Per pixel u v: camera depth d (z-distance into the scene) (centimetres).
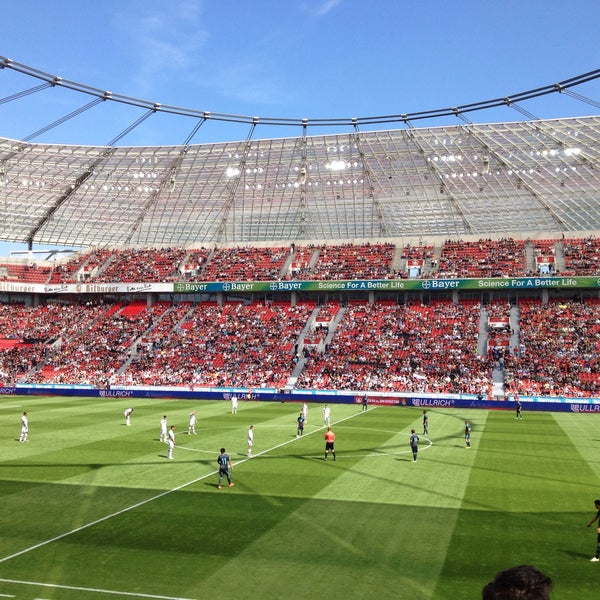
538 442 3997
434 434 4372
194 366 7806
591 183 8025
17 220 9719
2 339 8888
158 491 2617
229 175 8806
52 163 8381
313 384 7106
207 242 10488
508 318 7906
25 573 1695
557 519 2211
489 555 1833
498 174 8156
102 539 1986
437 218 9462
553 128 7025
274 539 1980
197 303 9556
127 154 8300
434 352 7544
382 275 8881
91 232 10350
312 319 8625
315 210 9594
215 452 3584
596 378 6638
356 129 7856
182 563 1770
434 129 7462
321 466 3166
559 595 1545
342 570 1714
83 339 8756
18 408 5969
